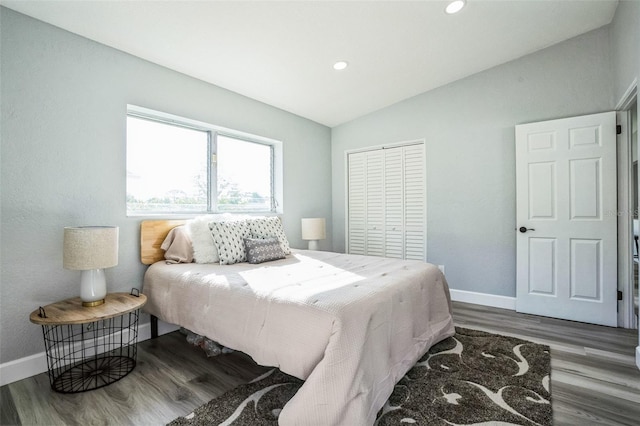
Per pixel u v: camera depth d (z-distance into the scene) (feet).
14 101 5.98
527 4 7.34
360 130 13.60
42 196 6.34
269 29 7.20
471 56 9.50
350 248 14.19
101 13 6.23
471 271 10.87
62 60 6.62
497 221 10.36
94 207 7.09
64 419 4.78
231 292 5.72
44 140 6.37
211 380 5.83
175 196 9.19
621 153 8.38
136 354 6.97
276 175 12.28
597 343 7.35
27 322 6.15
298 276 6.48
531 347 7.10
